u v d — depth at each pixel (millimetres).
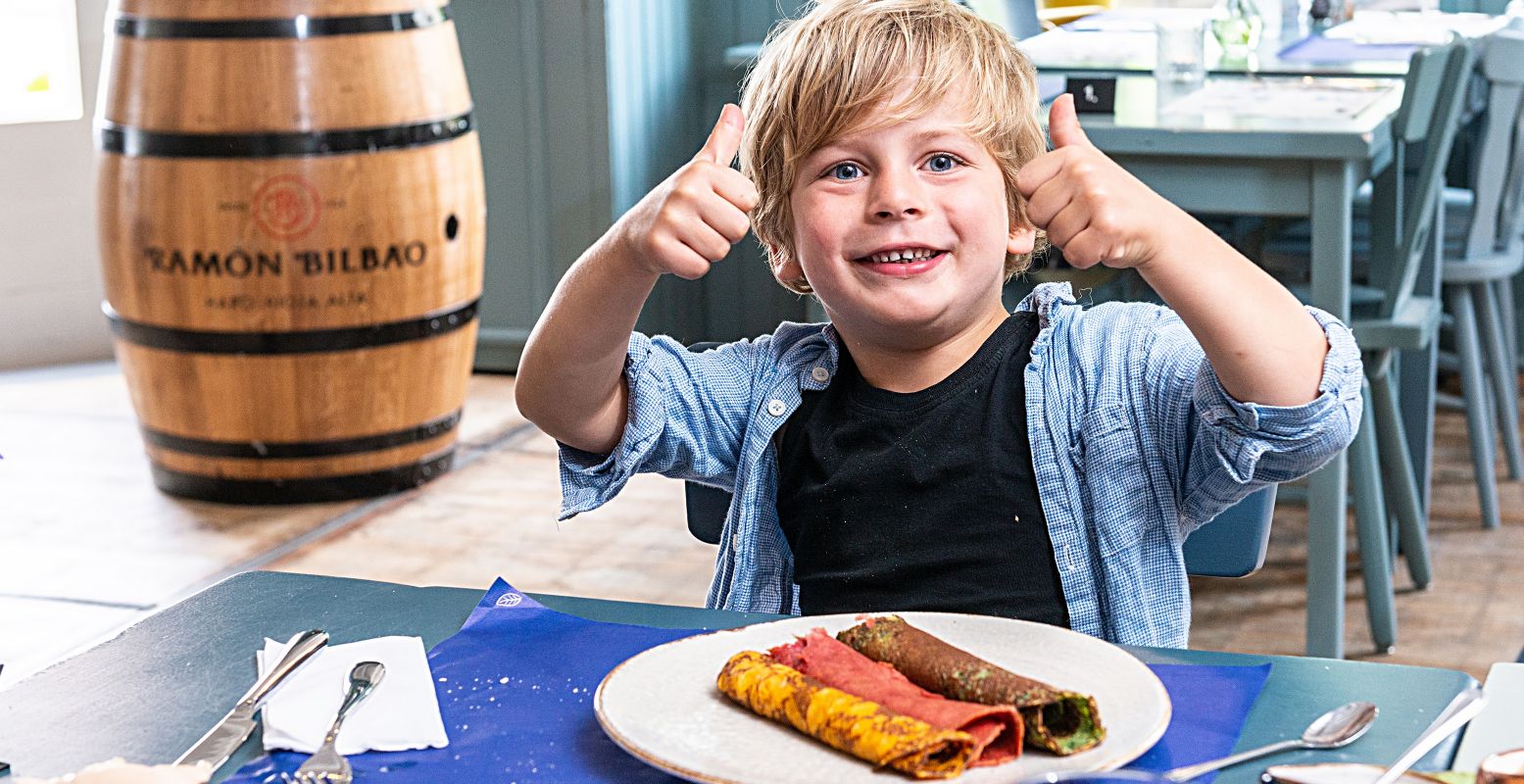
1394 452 2602
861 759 686
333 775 717
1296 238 2893
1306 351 917
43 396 3996
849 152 1047
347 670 829
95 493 3205
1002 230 1068
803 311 3969
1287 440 929
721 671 764
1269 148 2109
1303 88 2543
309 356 2963
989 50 1093
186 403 3021
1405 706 774
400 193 2918
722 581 1191
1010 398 1099
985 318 1118
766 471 1154
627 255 954
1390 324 2377
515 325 4102
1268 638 2475
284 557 2842
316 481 3109
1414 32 3248
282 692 806
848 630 795
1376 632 2432
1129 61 2713
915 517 1094
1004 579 1076
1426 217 2342
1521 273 4195
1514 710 763
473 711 795
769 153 1122
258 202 2844
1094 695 752
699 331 4289
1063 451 1074
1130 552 1065
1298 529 3023
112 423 3738
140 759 768
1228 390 939
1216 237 906
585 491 1111
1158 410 1060
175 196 2850
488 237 4055
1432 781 647
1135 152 2180
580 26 3840
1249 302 896
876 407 1118
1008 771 669
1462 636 2480
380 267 2943
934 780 662
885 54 1039
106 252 2984
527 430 3668
